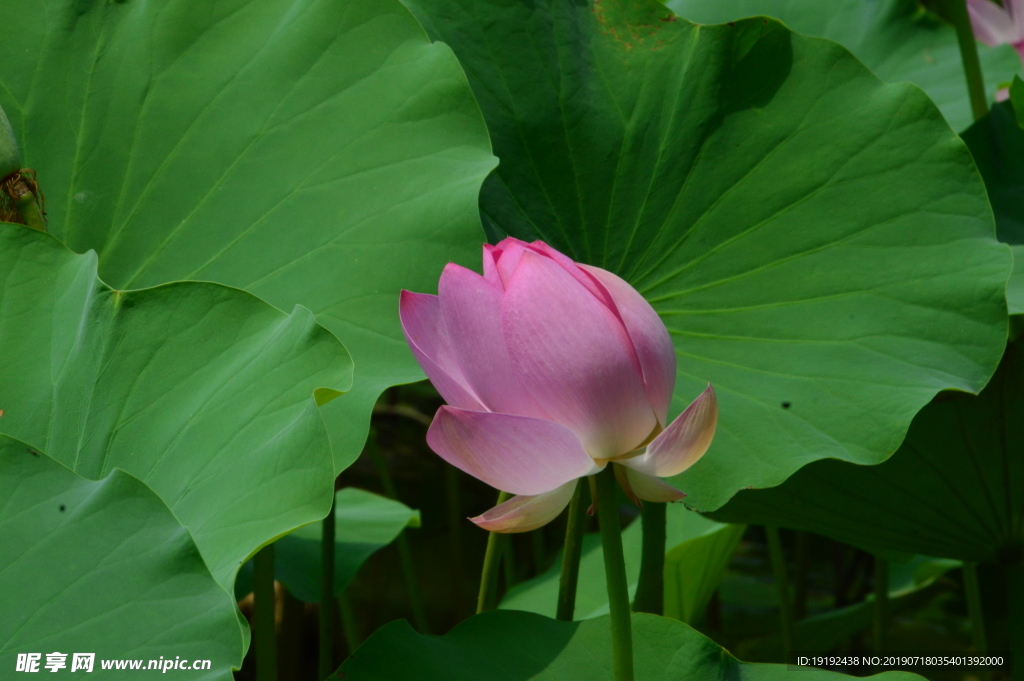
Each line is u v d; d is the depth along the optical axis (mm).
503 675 1576
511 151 1763
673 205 1763
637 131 1778
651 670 1585
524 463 1495
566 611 1751
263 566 1772
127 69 1745
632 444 1512
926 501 1764
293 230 1688
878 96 1738
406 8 1730
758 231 1739
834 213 1726
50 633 1462
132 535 1493
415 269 1656
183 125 1729
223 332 1606
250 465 1540
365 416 1604
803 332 1698
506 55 1779
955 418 1728
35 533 1490
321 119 1717
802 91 1757
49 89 1734
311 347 1572
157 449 1572
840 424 1650
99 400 1590
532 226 1752
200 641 1465
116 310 1612
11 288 1622
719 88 1770
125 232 1704
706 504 1651
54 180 1717
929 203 1705
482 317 1501
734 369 1699
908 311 1681
